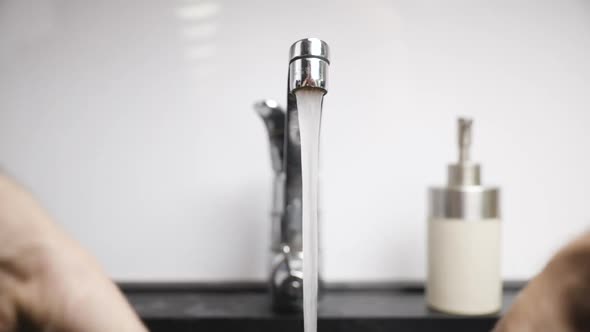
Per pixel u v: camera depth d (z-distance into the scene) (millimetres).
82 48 725
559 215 730
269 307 668
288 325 635
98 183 727
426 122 734
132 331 480
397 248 730
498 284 640
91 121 727
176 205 729
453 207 638
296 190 632
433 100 733
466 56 733
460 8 731
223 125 731
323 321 636
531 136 733
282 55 731
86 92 727
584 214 729
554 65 731
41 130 724
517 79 733
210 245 729
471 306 630
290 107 542
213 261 729
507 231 733
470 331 630
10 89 721
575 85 730
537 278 456
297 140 577
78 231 725
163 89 730
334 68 732
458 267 634
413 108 734
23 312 476
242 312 651
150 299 701
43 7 721
